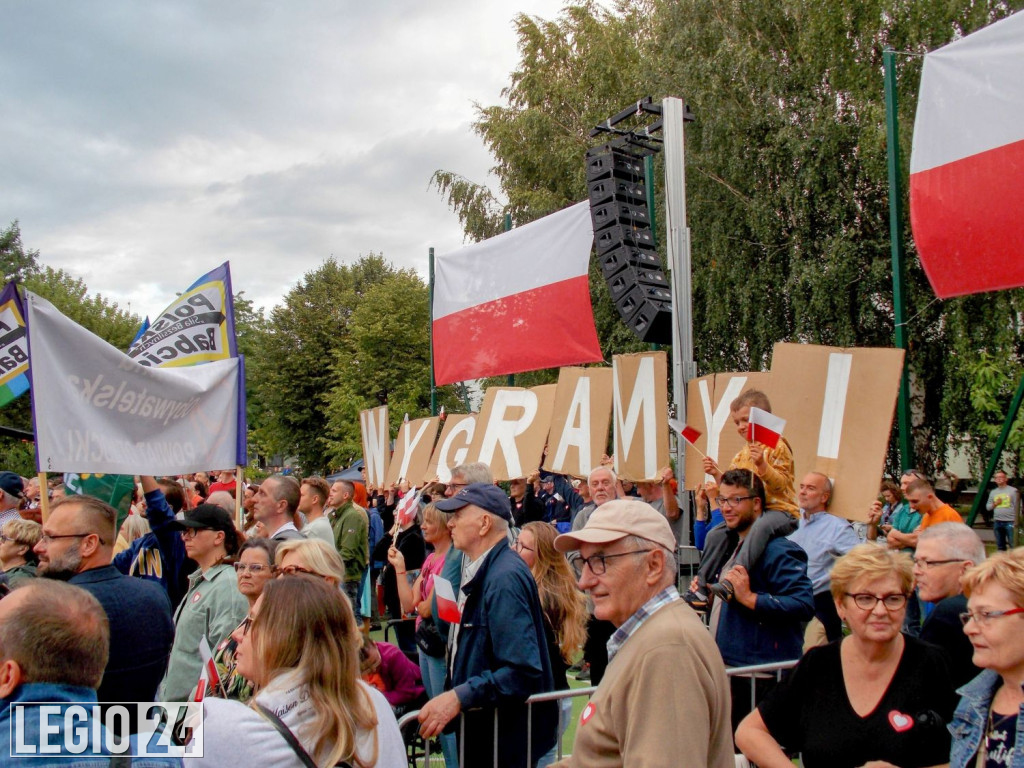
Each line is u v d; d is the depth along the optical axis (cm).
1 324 756
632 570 218
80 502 330
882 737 252
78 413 452
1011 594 226
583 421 723
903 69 1195
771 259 1387
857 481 494
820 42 1296
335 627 223
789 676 277
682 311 709
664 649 199
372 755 223
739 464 425
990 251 584
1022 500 1209
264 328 4247
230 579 400
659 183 1512
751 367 1491
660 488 678
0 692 198
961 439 1234
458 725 325
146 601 327
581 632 396
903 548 557
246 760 203
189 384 505
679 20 1531
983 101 594
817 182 1280
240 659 244
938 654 263
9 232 4059
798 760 437
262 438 4228
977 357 1078
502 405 786
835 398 518
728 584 365
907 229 1191
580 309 955
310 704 213
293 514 518
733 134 1380
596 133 831
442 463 827
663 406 644
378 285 3991
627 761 193
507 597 320
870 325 1226
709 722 197
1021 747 216
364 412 1013
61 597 209
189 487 912
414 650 579
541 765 331
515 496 884
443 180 2372
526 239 1020
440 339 1116
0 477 620
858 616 259
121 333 2972
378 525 895
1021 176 570
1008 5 1102
